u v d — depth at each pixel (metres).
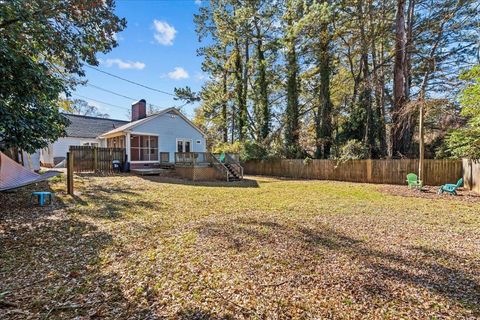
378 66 16.44
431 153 14.52
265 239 4.27
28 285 2.80
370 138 16.02
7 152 8.33
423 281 2.88
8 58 5.28
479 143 8.84
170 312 2.33
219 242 4.12
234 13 19.31
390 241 4.21
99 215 5.75
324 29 15.94
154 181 12.46
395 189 10.48
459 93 10.48
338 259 3.48
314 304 2.45
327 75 17.69
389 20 15.92
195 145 20.53
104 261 3.43
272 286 2.78
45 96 6.73
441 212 6.33
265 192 9.71
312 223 5.27
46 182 10.17
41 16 6.07
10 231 4.59
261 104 20.16
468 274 3.05
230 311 2.34
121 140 18.05
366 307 2.40
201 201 7.63
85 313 2.30
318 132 18.23
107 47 7.88
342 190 10.41
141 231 4.68
